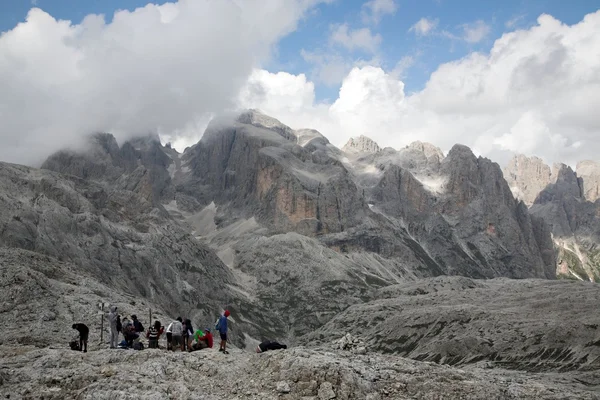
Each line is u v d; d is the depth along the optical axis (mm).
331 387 34406
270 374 36688
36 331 63750
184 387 34750
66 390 35031
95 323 70938
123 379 35312
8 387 35969
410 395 35438
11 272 78312
